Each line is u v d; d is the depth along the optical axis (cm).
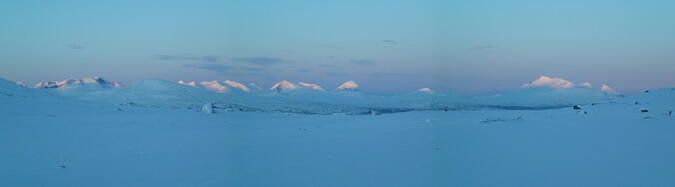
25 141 2252
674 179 1191
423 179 1252
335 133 2470
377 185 1202
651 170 1303
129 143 2202
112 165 1608
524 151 1664
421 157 1584
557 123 2578
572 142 1867
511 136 2081
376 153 1697
